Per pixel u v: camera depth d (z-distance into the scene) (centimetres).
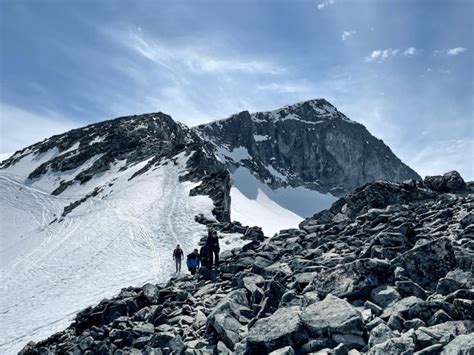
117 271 3309
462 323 738
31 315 2556
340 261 1330
